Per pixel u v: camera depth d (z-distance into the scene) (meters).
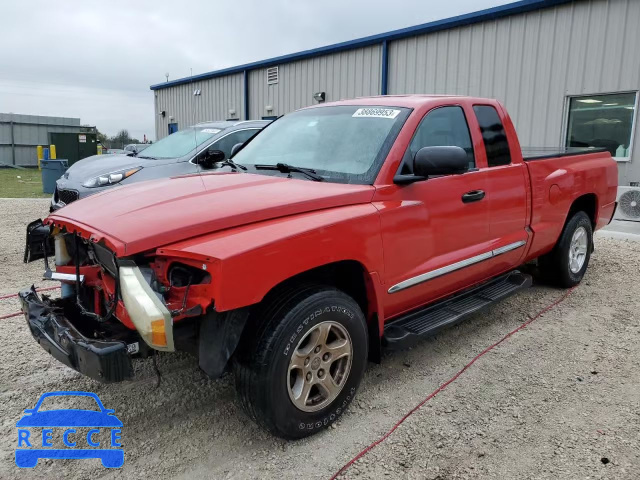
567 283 5.50
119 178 7.12
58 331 2.69
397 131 3.45
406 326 3.51
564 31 10.64
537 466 2.62
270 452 2.76
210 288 2.42
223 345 2.53
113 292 2.78
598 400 3.26
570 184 5.11
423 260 3.46
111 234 2.52
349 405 3.14
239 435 2.92
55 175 15.27
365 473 2.58
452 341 4.23
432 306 3.88
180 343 2.80
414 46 13.49
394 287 3.24
